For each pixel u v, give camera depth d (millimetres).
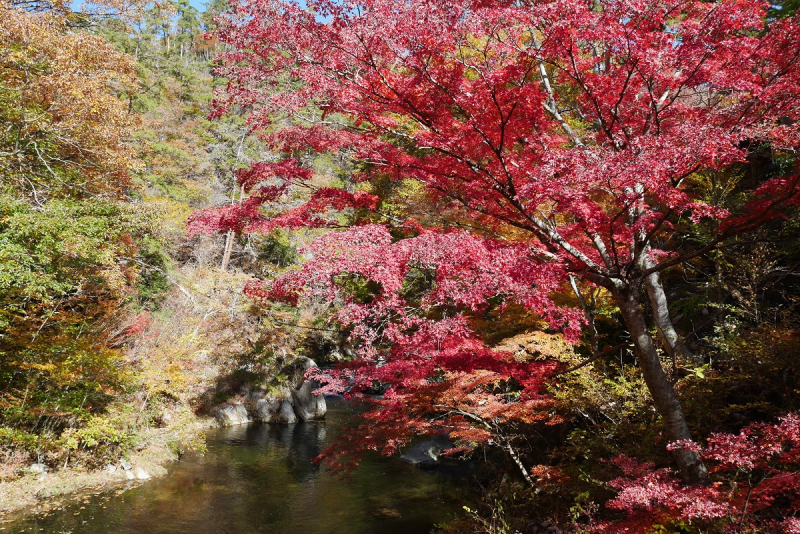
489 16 4547
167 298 21375
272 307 21141
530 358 8875
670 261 5258
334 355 28500
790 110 4855
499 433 9312
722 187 9773
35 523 9164
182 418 16984
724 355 7562
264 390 20594
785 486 3826
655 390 5195
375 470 13062
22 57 11633
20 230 9820
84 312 14367
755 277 8438
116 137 13711
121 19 16719
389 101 5375
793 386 6516
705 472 4871
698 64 4906
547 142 5809
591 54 6262
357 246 4969
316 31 5055
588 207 4648
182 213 23141
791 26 4473
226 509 10375
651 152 4184
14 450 11414
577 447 7520
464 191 6234
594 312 9359
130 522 9508
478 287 4625
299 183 6898
